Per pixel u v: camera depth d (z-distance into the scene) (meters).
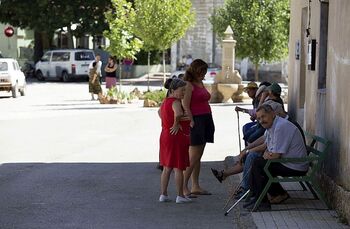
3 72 38.28
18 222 10.18
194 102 11.91
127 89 44.41
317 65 12.68
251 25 39.72
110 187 13.09
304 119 14.30
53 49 60.47
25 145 19.45
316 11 12.96
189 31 57.84
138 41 36.06
